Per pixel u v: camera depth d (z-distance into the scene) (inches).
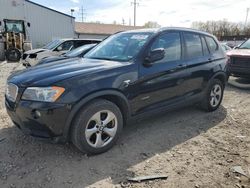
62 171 127.6
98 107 137.6
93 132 139.0
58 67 148.7
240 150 151.3
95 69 141.8
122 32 196.7
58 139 131.0
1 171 126.9
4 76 407.8
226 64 226.5
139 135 169.9
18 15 978.7
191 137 169.2
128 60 157.3
